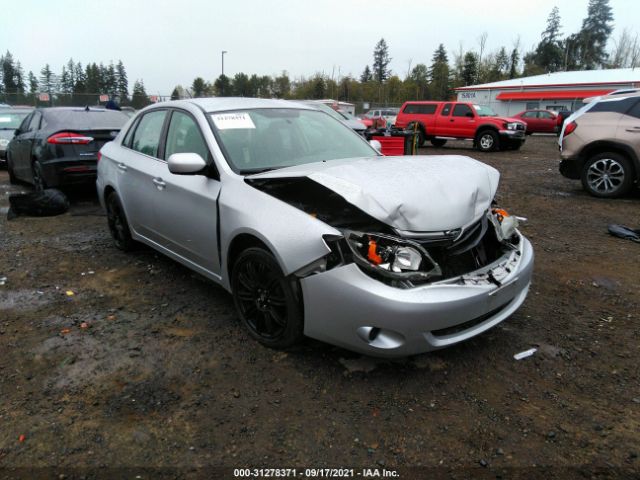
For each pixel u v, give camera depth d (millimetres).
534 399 2812
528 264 3318
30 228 6445
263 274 3209
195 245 3857
